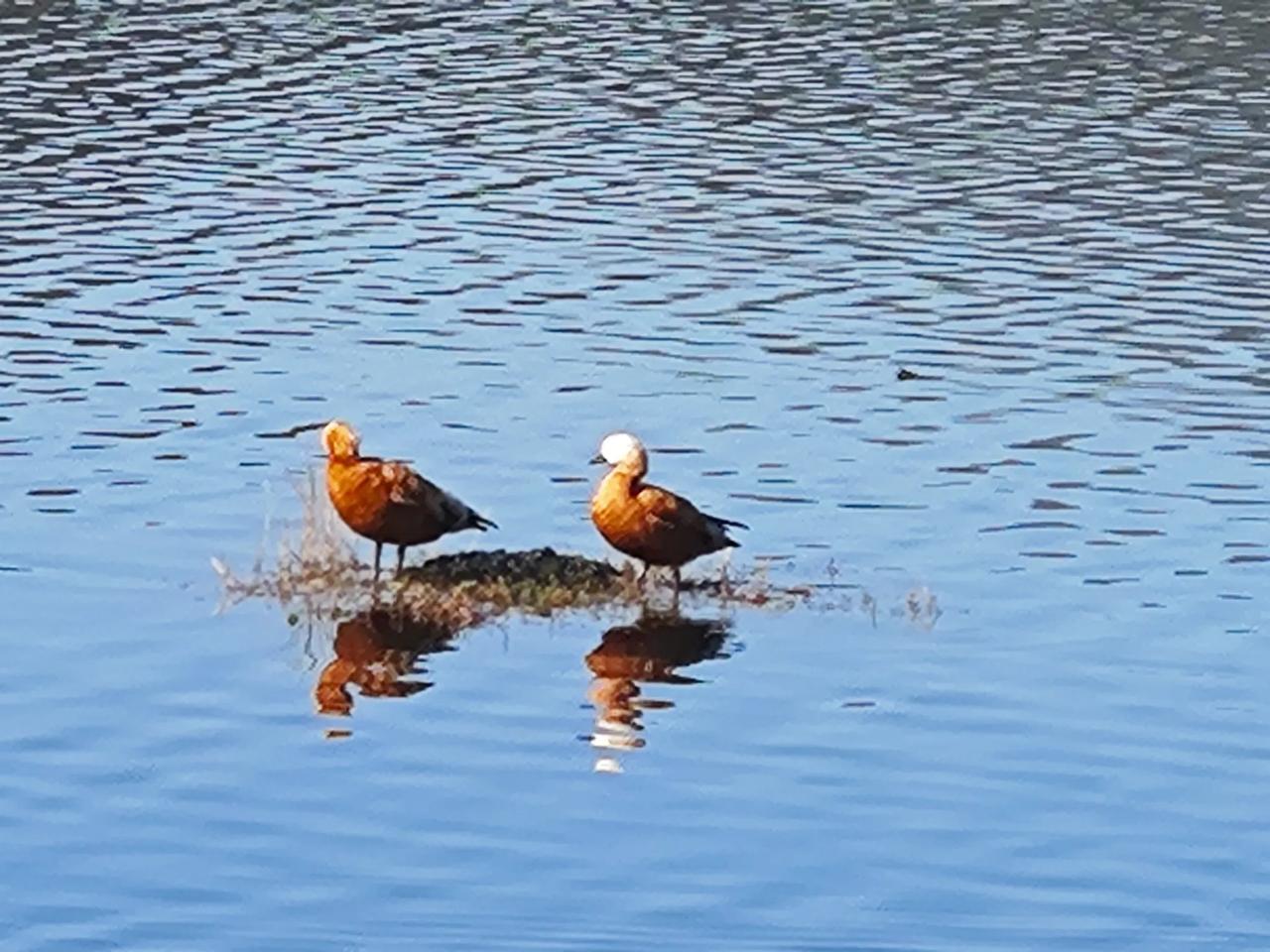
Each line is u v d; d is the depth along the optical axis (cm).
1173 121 3762
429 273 2950
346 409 2445
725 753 1709
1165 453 2350
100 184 3331
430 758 1694
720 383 2556
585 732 1739
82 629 1894
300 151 3541
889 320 2791
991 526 2152
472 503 2189
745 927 1476
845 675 1838
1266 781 1675
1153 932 1480
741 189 3366
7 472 2241
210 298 2830
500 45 4259
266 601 1955
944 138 3659
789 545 2102
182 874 1529
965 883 1535
